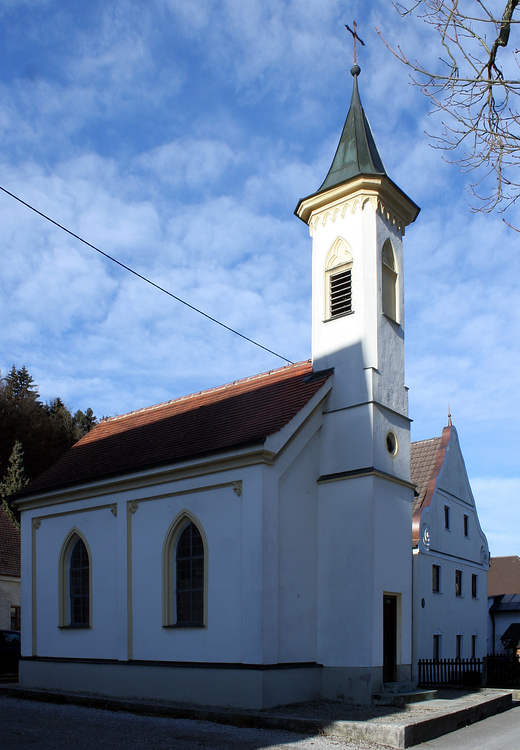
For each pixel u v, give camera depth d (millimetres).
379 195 19031
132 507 18875
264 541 15289
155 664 17062
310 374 19141
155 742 11453
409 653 17203
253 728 13203
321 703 15523
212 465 16719
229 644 15547
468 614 30438
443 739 12430
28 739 11602
